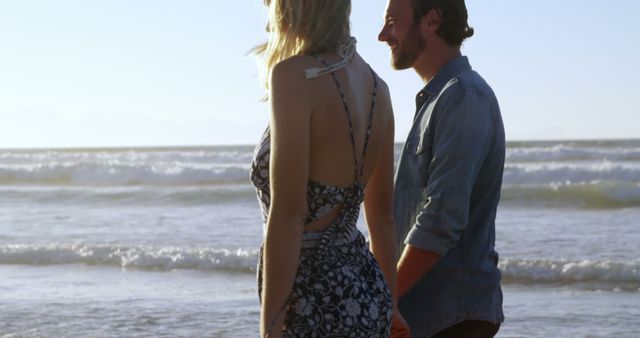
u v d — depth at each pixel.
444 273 3.82
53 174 38.81
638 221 20.80
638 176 31.11
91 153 70.31
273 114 2.70
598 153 49.41
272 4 2.85
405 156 3.86
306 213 2.71
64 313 10.73
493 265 3.92
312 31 2.79
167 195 30.05
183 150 84.88
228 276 13.50
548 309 10.61
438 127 3.69
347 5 2.87
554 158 50.03
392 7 3.88
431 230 3.59
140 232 20.17
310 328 2.75
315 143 2.76
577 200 25.92
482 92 3.75
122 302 11.41
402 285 3.61
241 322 10.06
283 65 2.72
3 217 24.88
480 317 3.83
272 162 2.69
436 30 3.80
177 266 14.39
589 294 11.59
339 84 2.79
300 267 2.78
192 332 9.61
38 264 15.03
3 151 89.00
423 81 3.98
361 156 2.89
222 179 37.00
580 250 15.77
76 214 25.53
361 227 18.66
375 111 2.97
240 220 22.55
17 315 10.63
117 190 31.77
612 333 9.25
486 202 3.85
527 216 22.75
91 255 15.20
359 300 2.81
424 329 3.84
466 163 3.61
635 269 12.52
